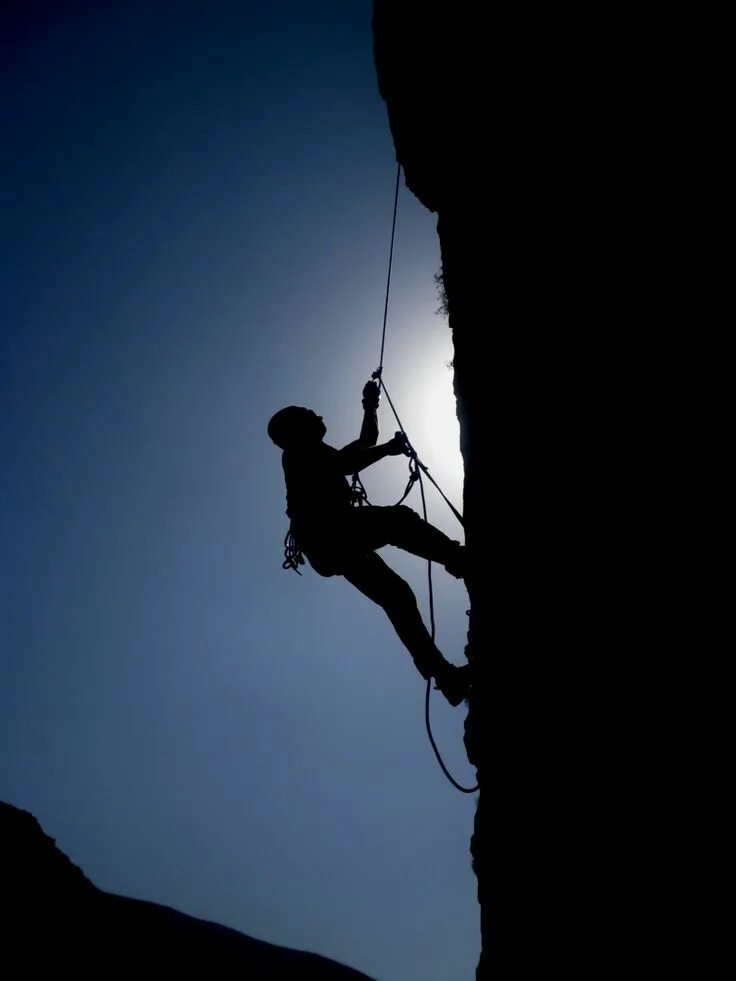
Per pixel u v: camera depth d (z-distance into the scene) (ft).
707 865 9.52
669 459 11.07
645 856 10.23
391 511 17.02
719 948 9.18
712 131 11.58
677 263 11.57
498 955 13.19
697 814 9.75
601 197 13.02
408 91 20.01
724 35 11.78
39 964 53.16
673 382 11.25
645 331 11.80
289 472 18.33
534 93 15.01
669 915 9.78
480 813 14.52
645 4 13.08
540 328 13.79
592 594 11.83
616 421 11.95
